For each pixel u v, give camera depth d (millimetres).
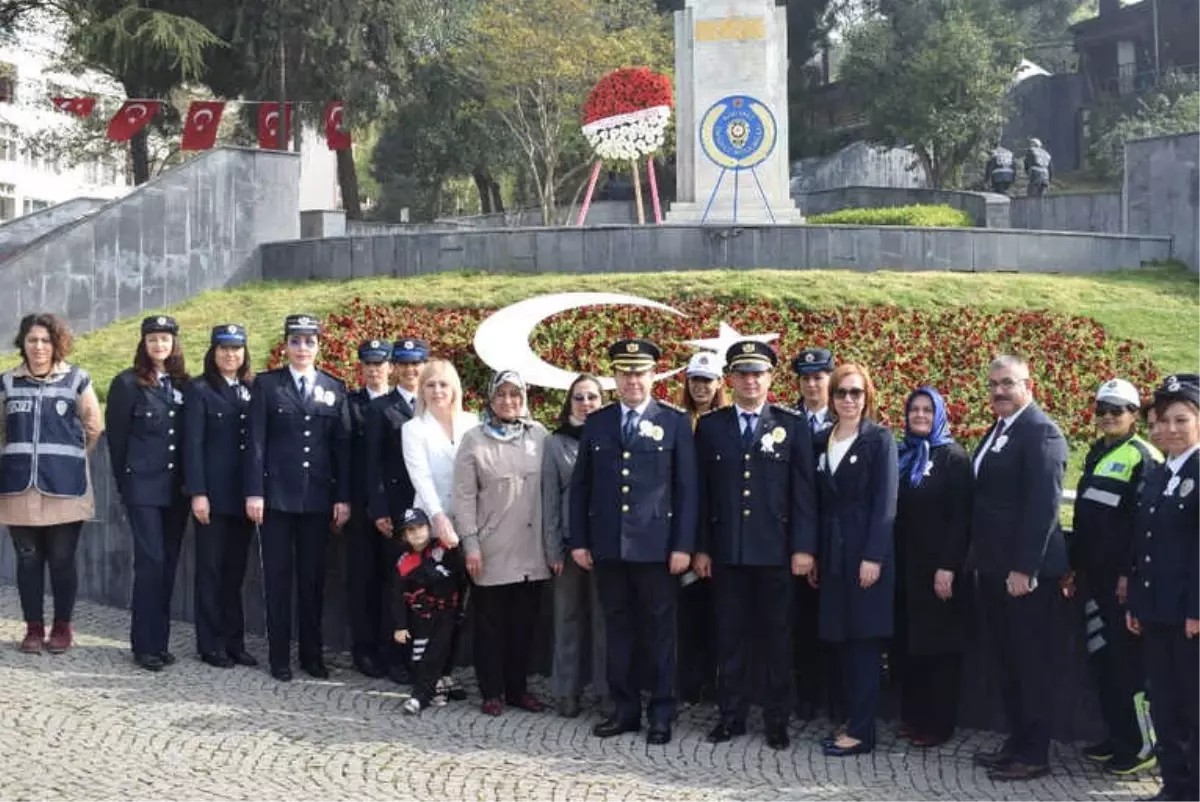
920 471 7812
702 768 7340
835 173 43500
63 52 39281
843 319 14531
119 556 11180
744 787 7016
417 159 40594
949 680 7840
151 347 9523
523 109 38281
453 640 8562
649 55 36281
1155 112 40281
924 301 15242
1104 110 43906
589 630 8648
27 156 47438
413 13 34844
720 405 8773
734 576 7910
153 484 9305
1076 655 7852
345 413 9461
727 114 21641
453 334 14273
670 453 7988
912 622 7719
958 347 13648
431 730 7953
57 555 9461
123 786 6801
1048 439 7363
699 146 21719
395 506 9070
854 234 16938
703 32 21797
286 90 33562
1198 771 6629
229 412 9398
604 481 8000
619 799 6770
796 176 43406
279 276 18656
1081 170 44844
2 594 11516
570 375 11812
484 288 16078
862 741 7656
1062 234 17484
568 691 8359
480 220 38875
